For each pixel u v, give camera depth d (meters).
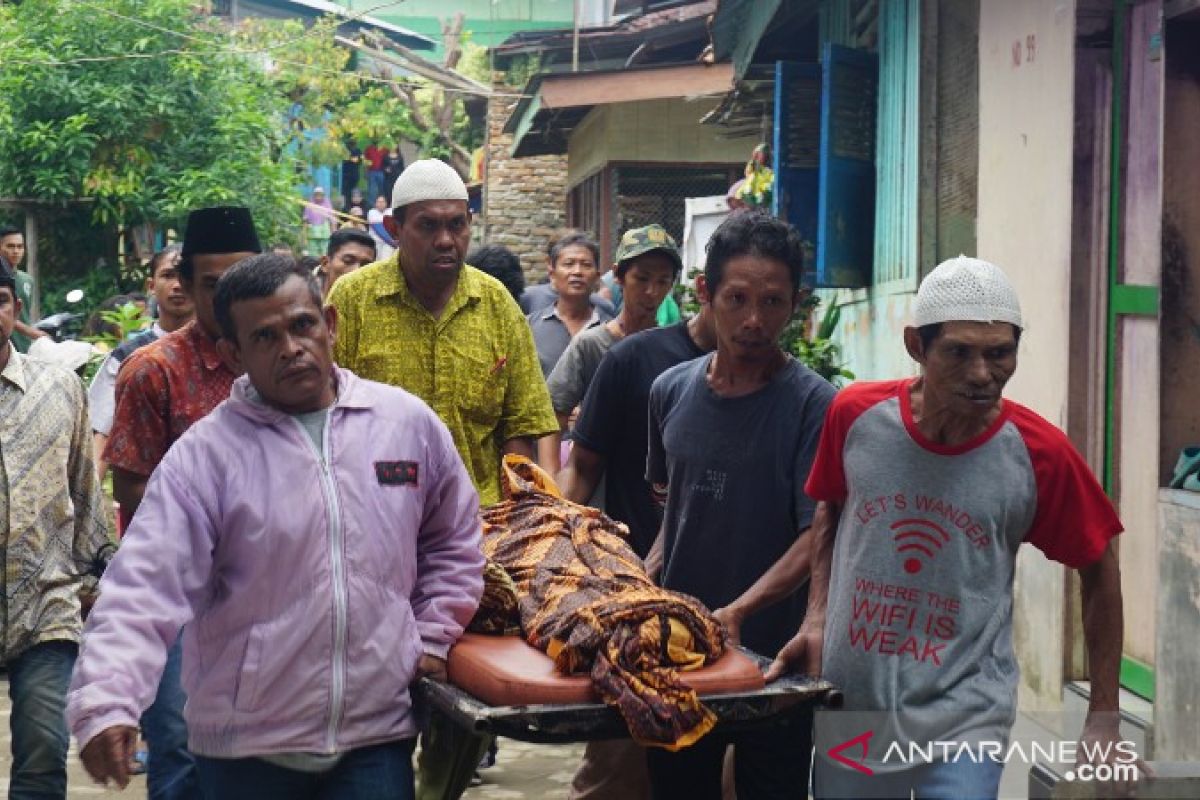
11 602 4.61
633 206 17.73
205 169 18.00
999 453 3.45
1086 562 3.50
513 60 22.83
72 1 17.75
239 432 3.57
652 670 3.40
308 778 3.57
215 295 3.61
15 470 4.64
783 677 3.63
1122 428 6.37
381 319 5.28
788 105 10.91
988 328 3.27
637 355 5.02
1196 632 5.25
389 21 36.41
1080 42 6.38
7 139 17.06
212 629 3.55
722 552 4.20
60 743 4.63
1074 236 6.45
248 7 27.03
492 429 5.40
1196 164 5.55
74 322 14.95
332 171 29.92
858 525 3.55
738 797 4.15
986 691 3.42
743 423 4.16
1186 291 5.55
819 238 9.81
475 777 6.50
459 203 5.19
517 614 3.79
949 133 8.43
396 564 3.61
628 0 16.77
